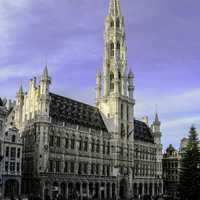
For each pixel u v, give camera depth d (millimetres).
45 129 116312
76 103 141750
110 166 144250
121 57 161375
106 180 138625
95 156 136875
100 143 140625
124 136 152625
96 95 157875
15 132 106938
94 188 132125
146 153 172625
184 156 119250
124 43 162875
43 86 119750
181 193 115688
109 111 152000
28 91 127312
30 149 117062
